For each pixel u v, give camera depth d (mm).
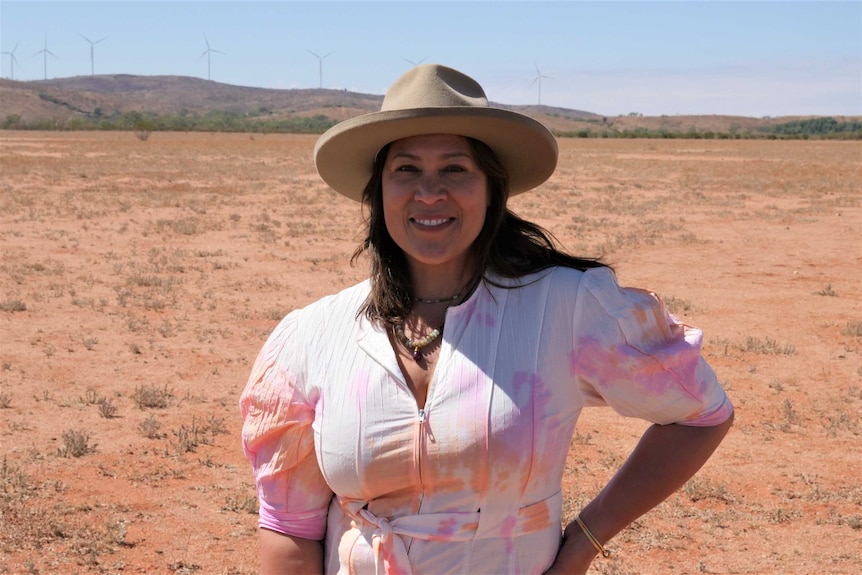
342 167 2219
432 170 1992
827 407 8398
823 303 13133
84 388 8664
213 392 8656
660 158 63250
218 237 19828
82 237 19297
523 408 1857
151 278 14359
